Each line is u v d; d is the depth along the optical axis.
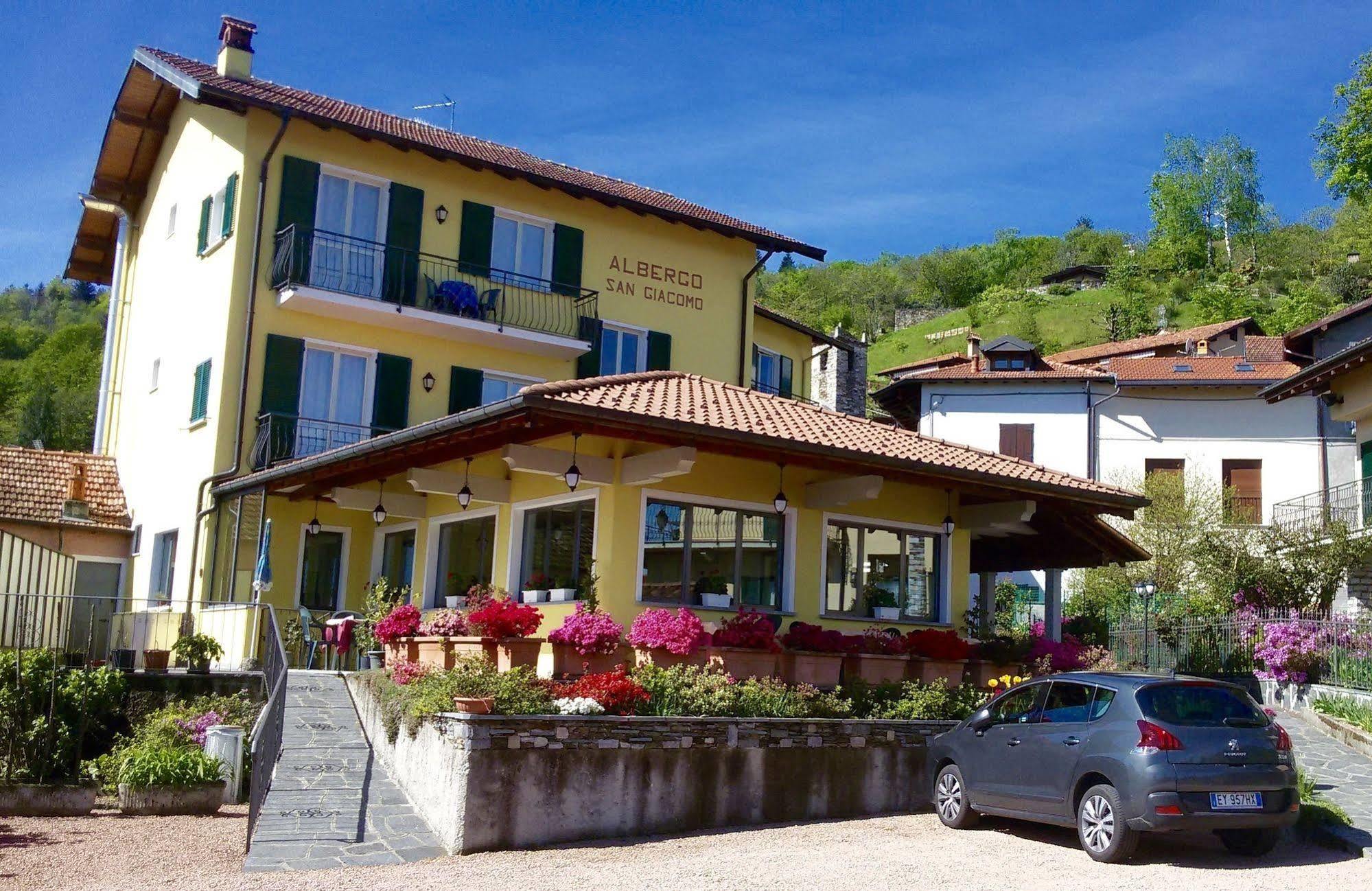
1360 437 27.39
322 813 11.68
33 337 80.88
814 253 29.30
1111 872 9.63
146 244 27.95
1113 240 114.50
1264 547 27.20
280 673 14.73
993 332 86.81
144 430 25.52
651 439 12.48
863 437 15.18
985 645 15.86
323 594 21.31
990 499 16.89
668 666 12.74
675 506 14.30
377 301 22.52
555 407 11.40
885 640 14.63
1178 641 24.52
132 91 25.52
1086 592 31.84
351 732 14.72
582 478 13.55
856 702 13.65
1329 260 79.75
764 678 12.98
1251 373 37.47
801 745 12.55
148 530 23.97
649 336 27.16
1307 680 20.69
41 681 14.59
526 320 25.19
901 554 16.66
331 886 9.02
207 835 11.84
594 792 11.14
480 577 16.58
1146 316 83.12
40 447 27.17
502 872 9.50
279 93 23.48
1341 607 26.08
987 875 9.46
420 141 23.25
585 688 11.62
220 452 21.28
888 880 9.18
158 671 16.22
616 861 10.02
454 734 10.83
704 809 11.80
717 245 28.70
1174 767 9.82
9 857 10.63
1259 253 95.50
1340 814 11.57
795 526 15.27
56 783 13.58
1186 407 36.94
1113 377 36.81
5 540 17.03
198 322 23.25
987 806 11.49
